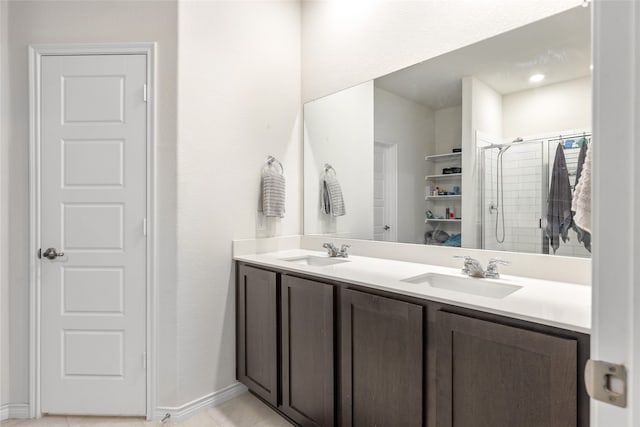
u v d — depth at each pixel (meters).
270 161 2.44
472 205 1.72
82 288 1.96
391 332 1.37
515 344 1.04
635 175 0.40
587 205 1.24
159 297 1.96
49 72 1.96
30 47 1.94
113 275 1.96
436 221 1.87
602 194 0.43
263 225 2.39
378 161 2.14
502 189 1.62
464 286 1.57
